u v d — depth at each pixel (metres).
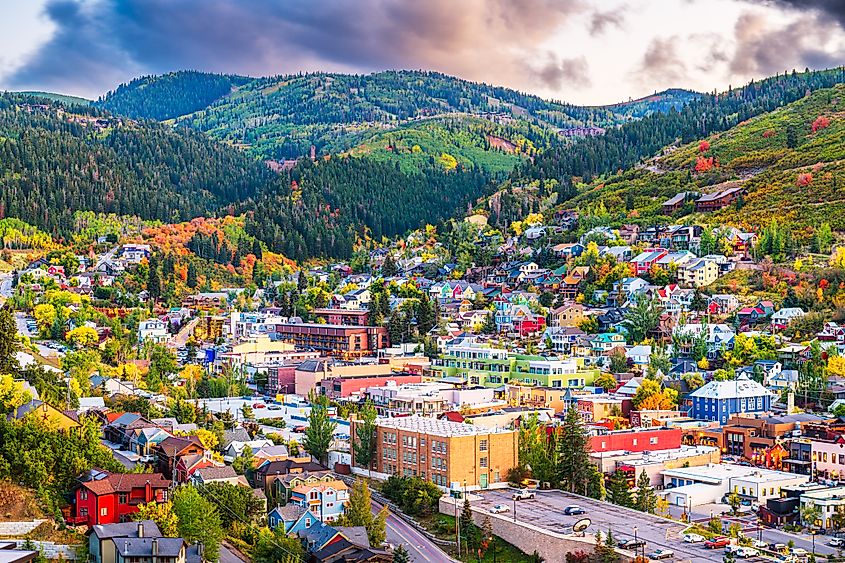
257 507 184.38
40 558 143.62
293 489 194.25
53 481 166.62
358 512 184.25
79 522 160.88
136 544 142.00
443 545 187.50
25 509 158.88
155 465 196.62
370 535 180.50
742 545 179.12
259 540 168.75
